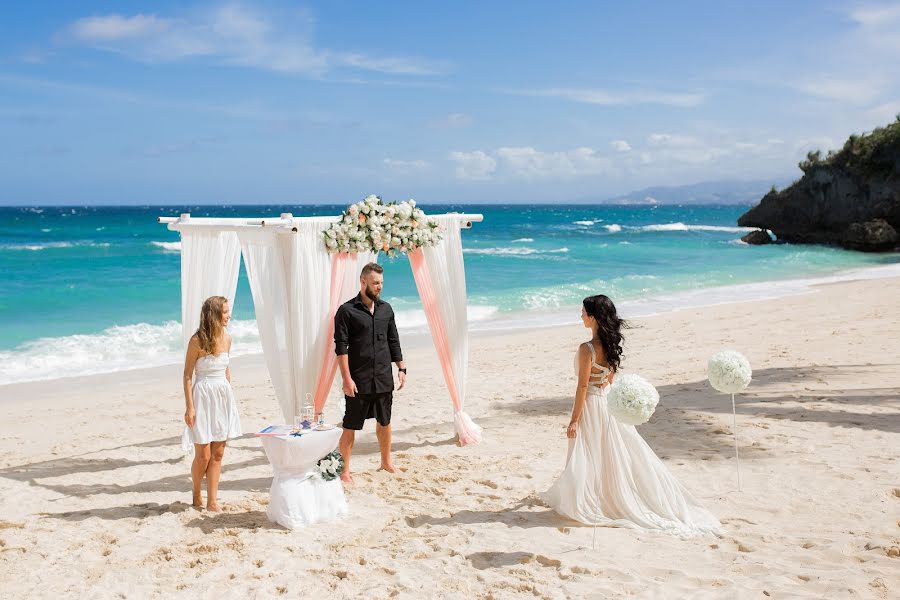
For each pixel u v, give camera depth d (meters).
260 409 10.06
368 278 6.49
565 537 5.01
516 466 6.94
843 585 4.11
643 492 5.26
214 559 4.81
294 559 4.79
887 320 15.31
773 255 41.66
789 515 5.32
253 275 6.87
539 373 11.96
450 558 4.72
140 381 12.77
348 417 6.58
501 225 92.31
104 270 31.72
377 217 7.25
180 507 5.94
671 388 10.00
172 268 32.75
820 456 6.68
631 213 170.25
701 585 4.20
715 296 23.20
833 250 44.47
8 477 6.99
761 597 4.01
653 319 17.91
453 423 8.81
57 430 9.26
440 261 7.96
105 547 5.09
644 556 4.62
